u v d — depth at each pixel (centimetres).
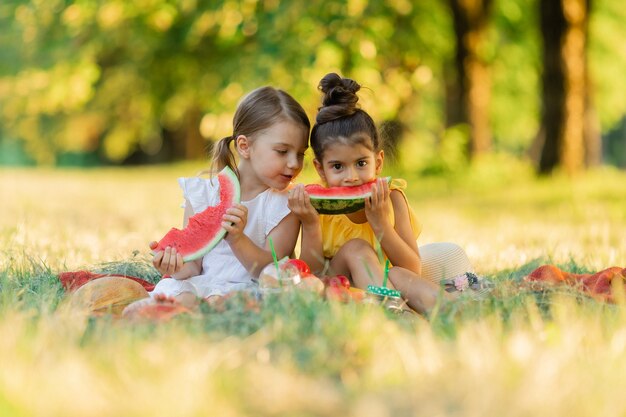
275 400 351
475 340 427
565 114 2255
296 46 1905
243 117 643
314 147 632
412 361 394
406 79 2220
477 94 2489
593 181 2175
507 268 794
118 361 381
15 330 429
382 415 337
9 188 2566
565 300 523
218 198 654
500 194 2117
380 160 646
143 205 1911
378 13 1953
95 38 2331
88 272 671
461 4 2403
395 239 616
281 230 634
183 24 2270
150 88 2647
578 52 2250
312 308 474
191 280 622
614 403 345
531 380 359
